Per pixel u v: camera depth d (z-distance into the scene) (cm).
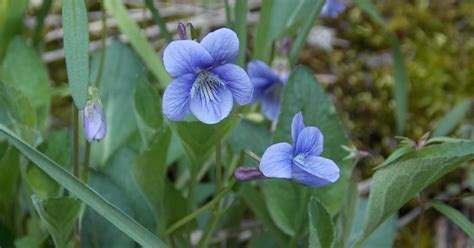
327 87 45
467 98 44
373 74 45
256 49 36
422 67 45
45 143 29
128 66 36
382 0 48
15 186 33
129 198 31
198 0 47
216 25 46
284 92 30
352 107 44
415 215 40
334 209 30
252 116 35
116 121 35
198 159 29
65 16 25
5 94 29
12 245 32
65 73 44
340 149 30
